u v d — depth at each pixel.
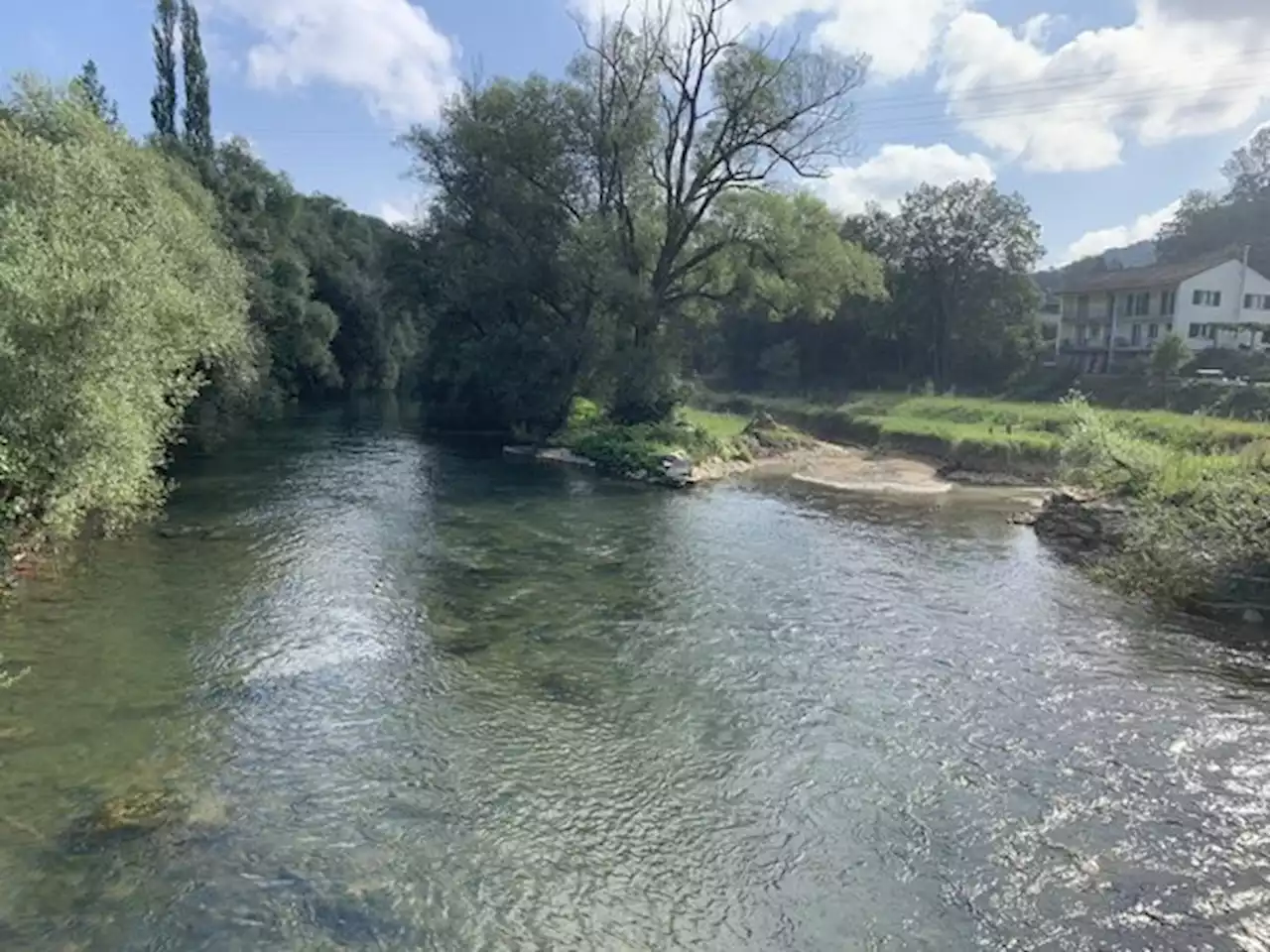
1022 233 68.81
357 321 66.50
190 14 54.94
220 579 14.97
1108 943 6.46
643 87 38.16
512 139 39.75
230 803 8.00
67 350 12.52
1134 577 16.44
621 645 12.82
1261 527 14.80
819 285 37.75
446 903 6.76
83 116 24.44
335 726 9.70
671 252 38.28
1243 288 65.56
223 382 32.41
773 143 36.03
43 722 9.40
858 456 39.09
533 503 24.61
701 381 72.62
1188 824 8.11
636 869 7.32
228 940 6.20
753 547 19.80
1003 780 8.93
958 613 14.87
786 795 8.59
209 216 36.09
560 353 38.47
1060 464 29.64
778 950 6.37
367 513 21.69
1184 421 33.66
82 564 15.46
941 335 71.62
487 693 10.85
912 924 6.67
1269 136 89.00
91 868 6.93
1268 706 10.89
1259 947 6.42
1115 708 10.80
